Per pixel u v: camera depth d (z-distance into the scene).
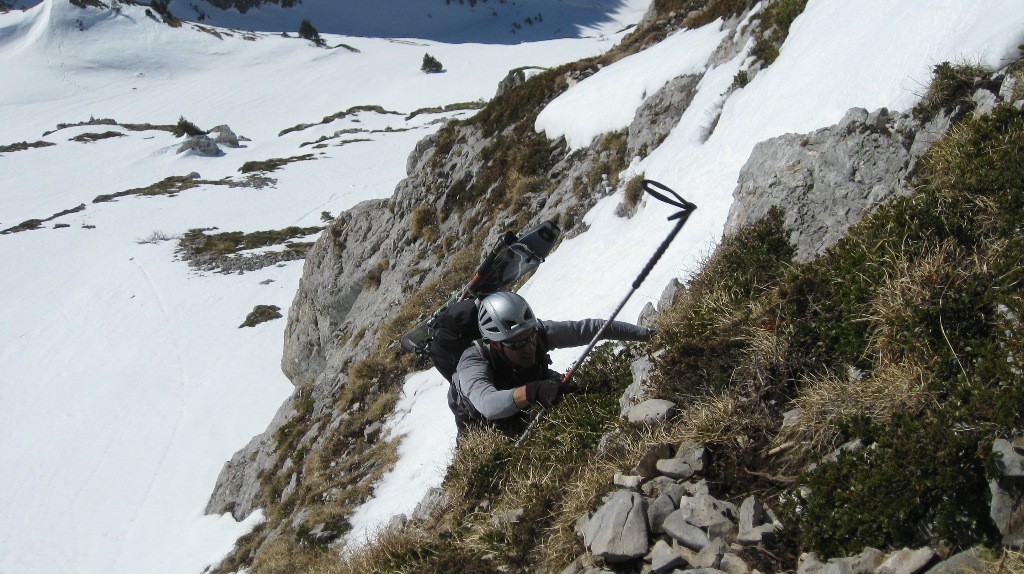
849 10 9.84
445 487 7.13
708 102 13.17
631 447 5.17
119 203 81.50
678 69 16.22
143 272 61.34
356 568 6.63
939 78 6.75
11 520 32.69
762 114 10.34
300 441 19.61
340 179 85.50
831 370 4.80
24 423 41.25
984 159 5.26
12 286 60.56
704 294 6.58
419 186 24.53
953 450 3.44
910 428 3.73
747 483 4.46
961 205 5.11
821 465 3.94
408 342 6.61
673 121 15.02
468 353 5.59
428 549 5.83
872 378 4.38
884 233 5.34
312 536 12.73
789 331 5.05
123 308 55.00
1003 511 3.20
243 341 48.31
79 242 69.81
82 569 28.45
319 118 137.75
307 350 26.75
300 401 22.80
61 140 118.75
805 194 7.27
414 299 19.25
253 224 73.38
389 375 17.09
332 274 25.88
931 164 6.12
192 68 180.38
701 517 4.15
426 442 13.16
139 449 37.59
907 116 7.05
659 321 6.93
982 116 5.75
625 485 4.82
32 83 170.25
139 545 29.62
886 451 3.74
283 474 18.52
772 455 4.54
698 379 5.45
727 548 3.91
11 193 92.44
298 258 62.59
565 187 17.50
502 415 5.14
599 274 11.96
